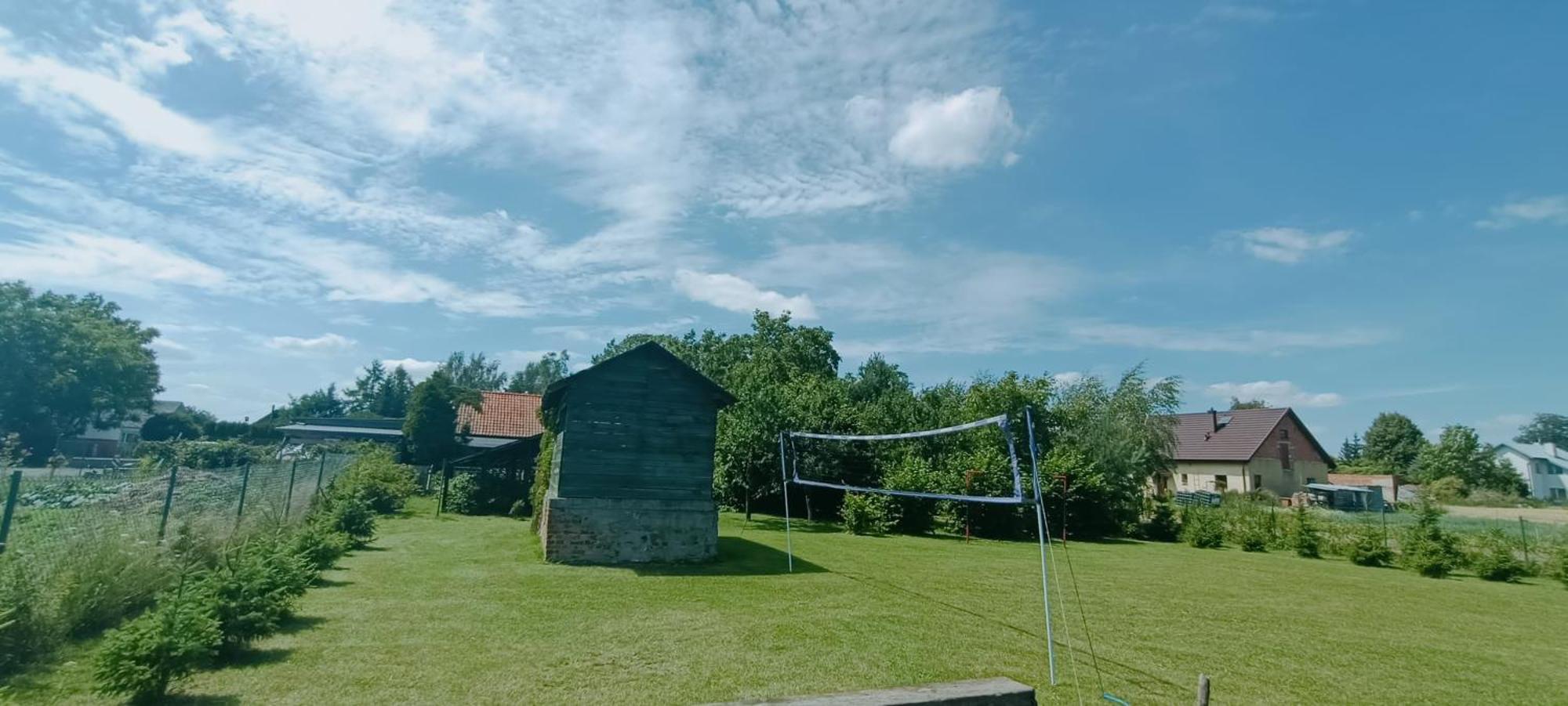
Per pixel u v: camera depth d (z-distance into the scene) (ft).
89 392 162.61
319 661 24.14
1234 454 172.76
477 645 26.76
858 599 38.50
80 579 24.89
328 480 69.97
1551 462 239.91
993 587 44.52
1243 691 24.75
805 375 121.19
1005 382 103.04
